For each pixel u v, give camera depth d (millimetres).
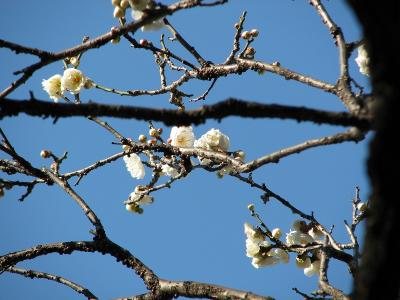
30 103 5168
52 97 10242
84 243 8250
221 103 5258
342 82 7520
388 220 4148
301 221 9609
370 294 4316
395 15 4141
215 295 6934
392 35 4125
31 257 8344
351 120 5168
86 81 9891
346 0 4355
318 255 9219
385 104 4203
